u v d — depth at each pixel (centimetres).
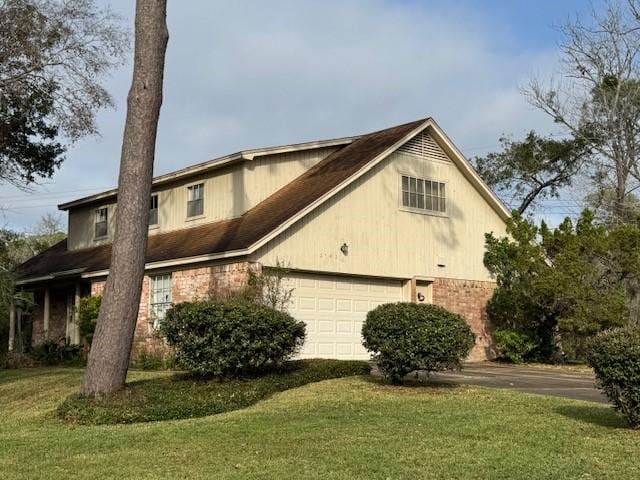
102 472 723
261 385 1248
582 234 2097
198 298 1720
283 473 696
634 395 884
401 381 1313
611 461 735
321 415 1041
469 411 1059
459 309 2183
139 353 1977
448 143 2198
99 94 1994
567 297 2027
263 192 2072
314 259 1838
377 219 2006
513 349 2150
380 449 798
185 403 1123
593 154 3388
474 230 2277
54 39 1909
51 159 2381
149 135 1199
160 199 2325
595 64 3102
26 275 2562
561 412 1045
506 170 3881
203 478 687
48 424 1075
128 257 1180
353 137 2330
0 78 1895
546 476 676
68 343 2461
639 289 2267
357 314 1944
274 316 1298
